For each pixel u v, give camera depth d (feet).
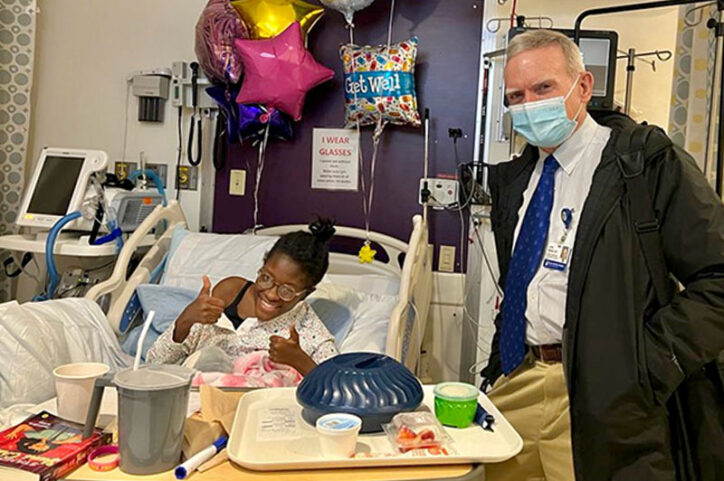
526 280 5.00
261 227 9.12
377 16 8.59
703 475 4.36
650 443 4.25
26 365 5.02
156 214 7.74
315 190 8.94
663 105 7.75
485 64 8.25
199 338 5.61
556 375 4.86
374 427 3.47
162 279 7.37
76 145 9.72
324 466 3.07
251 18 8.13
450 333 8.57
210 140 9.33
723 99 6.26
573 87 4.83
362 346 6.43
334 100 8.79
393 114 8.08
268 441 3.31
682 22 7.50
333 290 7.16
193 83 9.01
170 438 3.00
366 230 8.71
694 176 4.31
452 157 8.53
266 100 7.98
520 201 5.45
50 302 5.96
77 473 2.95
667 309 4.26
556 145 5.00
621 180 4.44
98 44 9.58
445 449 3.25
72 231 8.09
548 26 8.00
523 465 5.15
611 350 4.25
